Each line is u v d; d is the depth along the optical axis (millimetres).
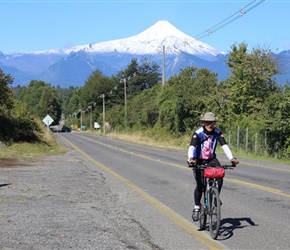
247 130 33000
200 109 50188
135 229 8523
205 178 8133
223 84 45781
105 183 15977
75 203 11484
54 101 155500
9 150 32062
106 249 7027
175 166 22875
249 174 18141
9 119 37906
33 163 24734
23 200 11797
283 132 28438
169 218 9617
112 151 38375
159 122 61812
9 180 16234
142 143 56812
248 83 41406
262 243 7473
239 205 11023
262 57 41688
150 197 12625
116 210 10555
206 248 7195
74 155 33000
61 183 15719
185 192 13602
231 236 7965
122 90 133250
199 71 58938
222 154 31781
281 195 12523
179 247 7246
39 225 8719
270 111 31094
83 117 157375
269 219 9359
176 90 55375
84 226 8695
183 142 47812
